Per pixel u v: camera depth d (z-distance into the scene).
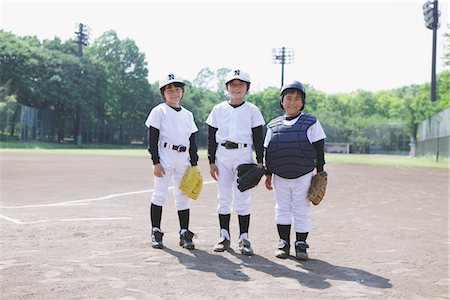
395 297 3.47
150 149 5.20
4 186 11.27
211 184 13.02
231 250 4.98
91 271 3.95
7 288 3.46
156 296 3.34
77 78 64.38
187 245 4.93
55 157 27.55
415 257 4.80
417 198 10.77
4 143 49.81
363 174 19.22
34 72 61.81
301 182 4.78
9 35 62.81
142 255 4.57
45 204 8.23
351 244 5.40
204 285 3.63
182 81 5.34
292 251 5.05
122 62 74.81
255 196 10.32
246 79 5.09
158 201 5.14
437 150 38.97
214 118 5.19
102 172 16.36
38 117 59.03
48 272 3.89
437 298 3.48
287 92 4.94
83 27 66.25
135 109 76.81
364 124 83.88
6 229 5.77
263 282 3.76
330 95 108.75
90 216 6.91
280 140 4.84
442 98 41.69
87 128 68.38
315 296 3.43
